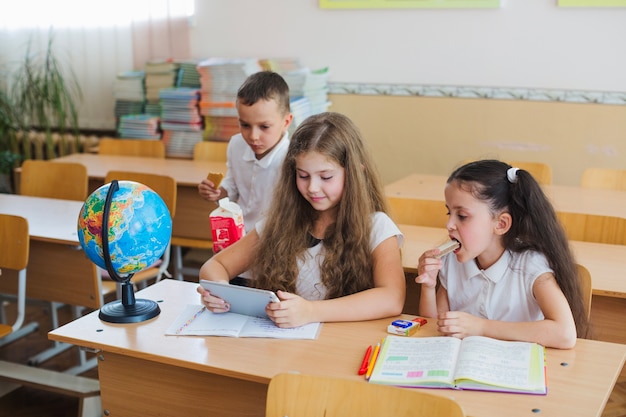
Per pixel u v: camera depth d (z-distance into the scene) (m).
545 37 4.29
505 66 4.39
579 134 4.32
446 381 1.52
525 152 4.45
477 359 1.59
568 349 1.70
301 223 2.08
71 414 2.86
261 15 4.89
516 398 1.48
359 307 1.89
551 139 4.39
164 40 5.10
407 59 4.59
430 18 4.49
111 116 5.37
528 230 1.86
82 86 5.40
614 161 4.29
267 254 2.08
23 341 3.49
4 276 3.12
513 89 4.39
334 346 1.75
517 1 4.29
